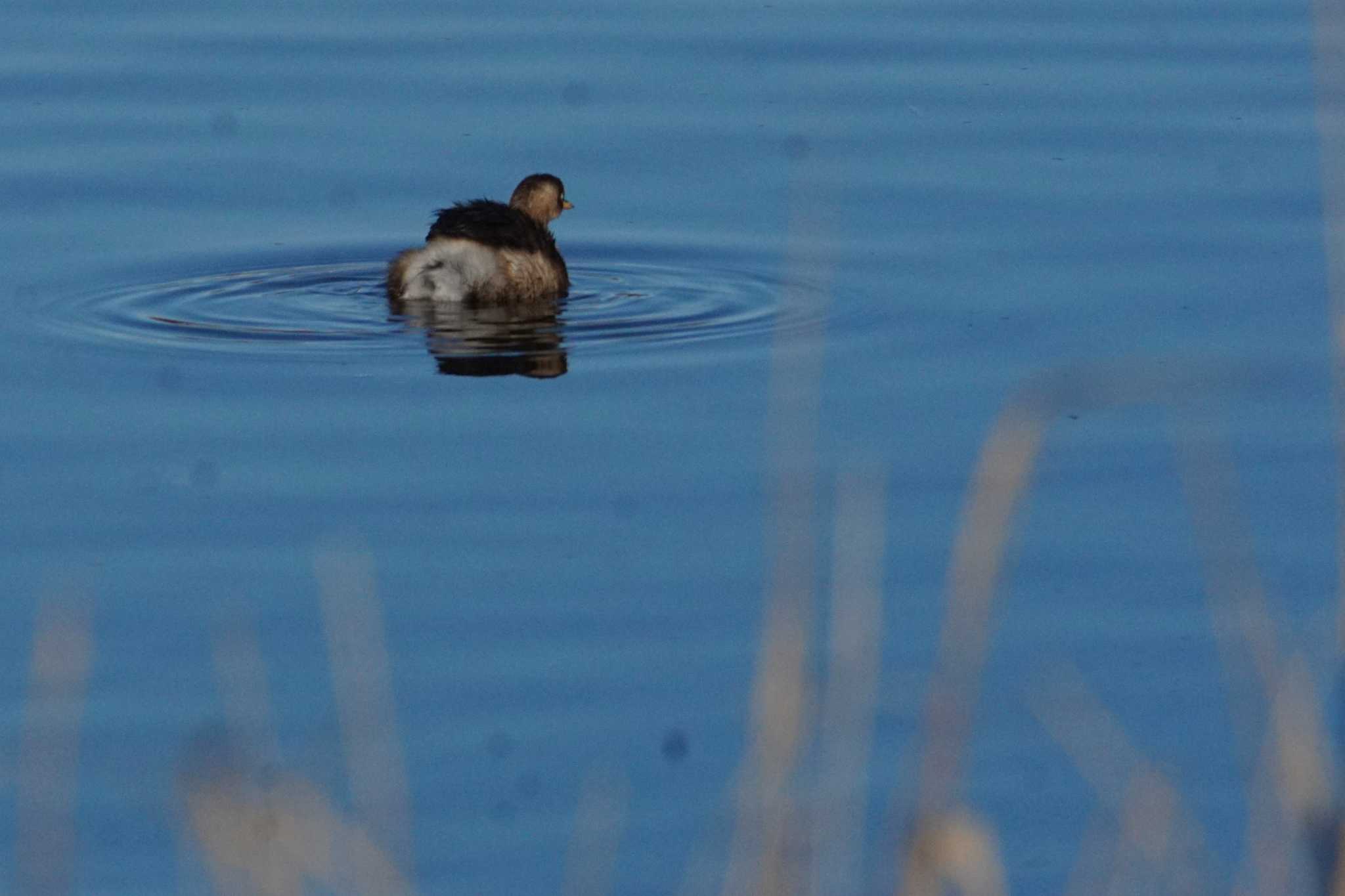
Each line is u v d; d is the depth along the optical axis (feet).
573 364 48.01
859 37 70.28
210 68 67.26
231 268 54.95
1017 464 21.86
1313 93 65.21
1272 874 21.17
